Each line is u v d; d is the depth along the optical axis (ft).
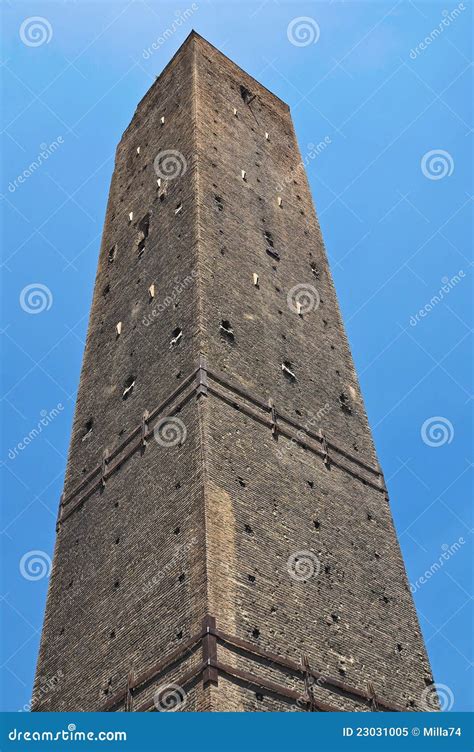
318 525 123.95
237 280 148.87
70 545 133.49
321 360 152.56
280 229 172.14
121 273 169.48
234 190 168.66
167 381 133.90
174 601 106.83
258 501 118.11
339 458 137.69
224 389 128.36
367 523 132.46
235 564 108.17
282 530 117.80
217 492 114.01
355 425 147.13
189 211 157.58
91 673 113.09
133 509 124.36
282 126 203.51
